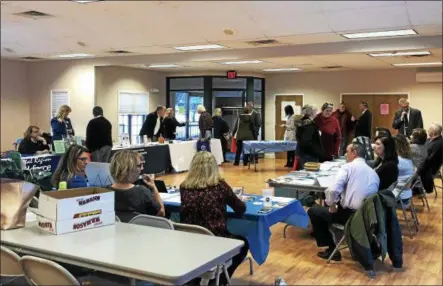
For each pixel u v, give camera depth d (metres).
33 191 2.76
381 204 3.85
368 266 3.80
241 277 3.77
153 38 7.37
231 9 6.01
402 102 9.45
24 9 5.84
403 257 4.31
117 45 7.98
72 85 10.47
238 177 8.95
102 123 6.96
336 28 6.26
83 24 6.63
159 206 3.30
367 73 11.25
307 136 6.26
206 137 10.15
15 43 7.40
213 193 3.18
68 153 3.73
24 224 2.71
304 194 5.12
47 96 10.80
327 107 6.55
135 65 10.23
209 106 12.01
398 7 5.46
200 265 2.06
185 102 12.32
